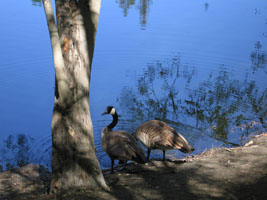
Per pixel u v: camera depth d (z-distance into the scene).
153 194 5.04
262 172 5.71
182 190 5.12
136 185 5.50
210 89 11.99
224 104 10.77
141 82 12.49
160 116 10.20
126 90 11.85
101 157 8.27
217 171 5.92
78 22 5.11
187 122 9.80
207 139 8.86
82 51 5.14
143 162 6.23
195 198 4.80
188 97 11.40
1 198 5.41
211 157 6.82
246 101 10.95
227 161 6.42
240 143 8.44
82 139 5.16
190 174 5.85
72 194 5.05
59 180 5.22
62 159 5.16
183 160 7.05
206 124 9.64
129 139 6.61
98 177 5.31
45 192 5.53
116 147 6.49
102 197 4.95
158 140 6.81
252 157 6.54
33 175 6.83
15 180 6.46
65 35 5.08
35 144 8.76
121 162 7.54
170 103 11.00
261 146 7.23
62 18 5.09
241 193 4.93
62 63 4.80
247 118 9.89
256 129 9.15
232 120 9.78
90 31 5.23
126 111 10.54
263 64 13.64
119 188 5.38
